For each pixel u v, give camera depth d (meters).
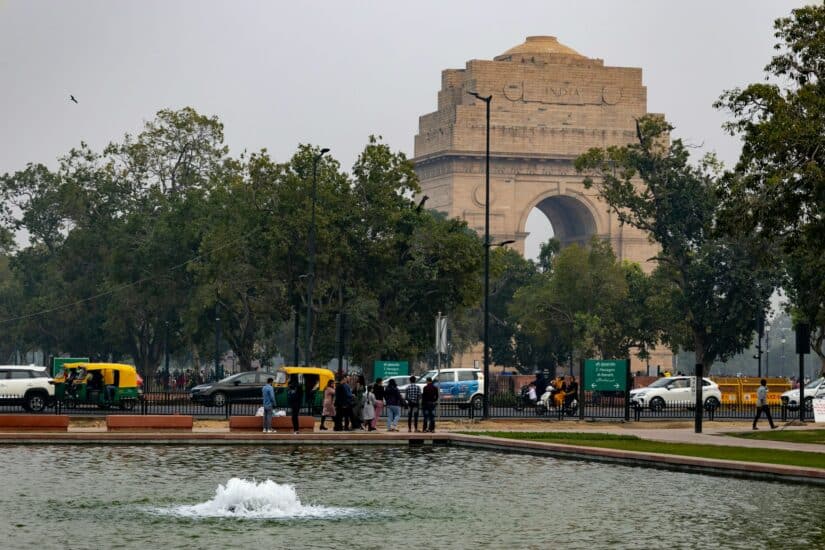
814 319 122.25
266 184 135.88
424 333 131.88
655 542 38.31
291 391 72.00
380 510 44.03
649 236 151.75
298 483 50.75
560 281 162.25
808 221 78.94
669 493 48.62
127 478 51.19
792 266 123.94
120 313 162.12
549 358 181.00
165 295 155.50
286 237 127.38
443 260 128.75
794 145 75.62
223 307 143.50
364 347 130.25
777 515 43.34
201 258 150.50
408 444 69.31
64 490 47.38
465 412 98.12
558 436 71.00
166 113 170.12
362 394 77.06
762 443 68.88
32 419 68.50
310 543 37.84
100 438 66.25
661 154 148.75
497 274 134.25
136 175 171.50
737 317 143.38
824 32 77.88
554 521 41.97
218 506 43.91
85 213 177.62
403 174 131.50
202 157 171.00
